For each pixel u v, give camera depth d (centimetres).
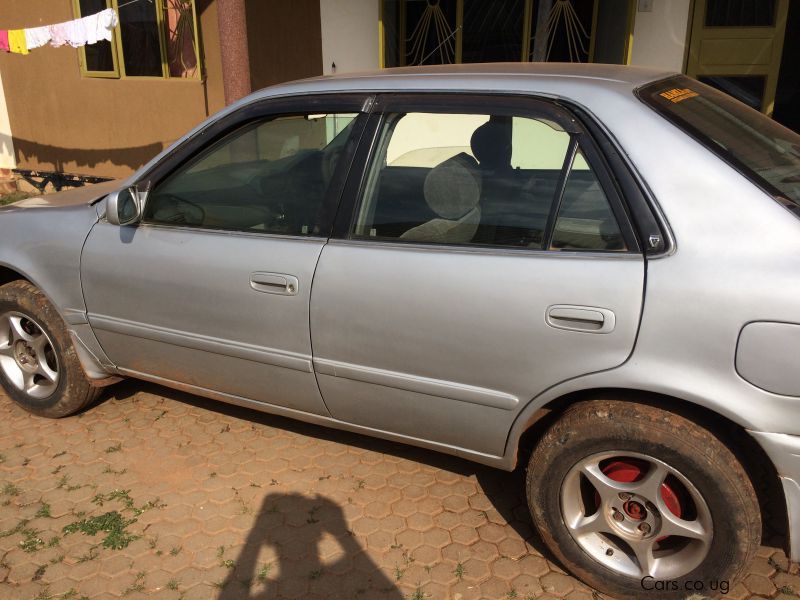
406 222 259
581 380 227
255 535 284
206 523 292
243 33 524
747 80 657
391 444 345
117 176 825
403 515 294
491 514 294
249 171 292
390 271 253
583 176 230
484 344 239
